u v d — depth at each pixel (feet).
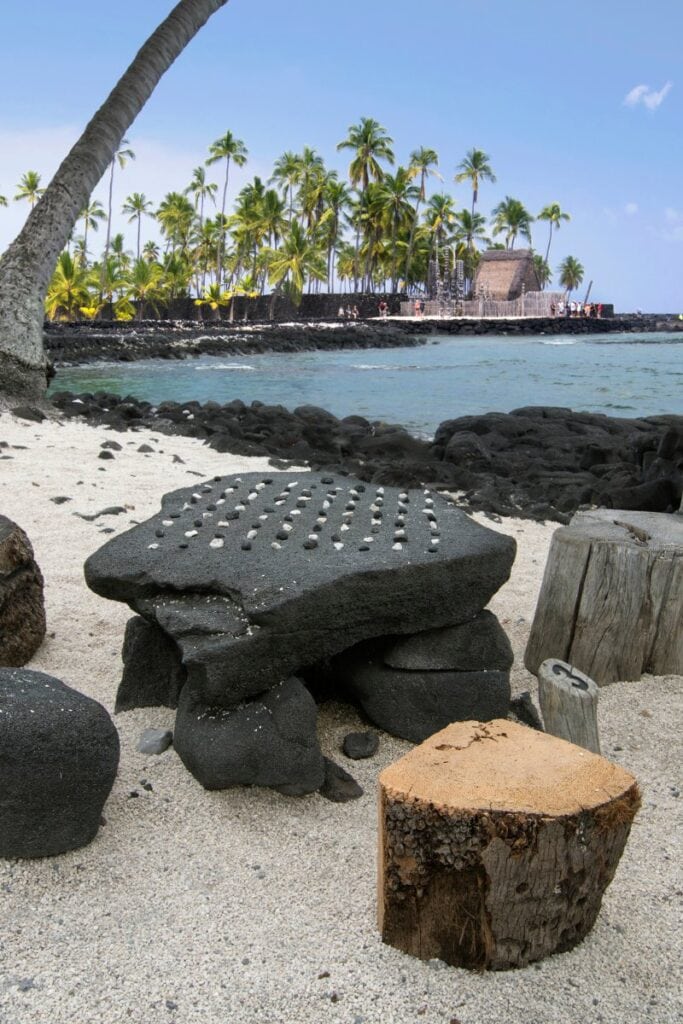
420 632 12.91
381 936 9.08
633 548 14.99
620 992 8.52
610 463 37.11
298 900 9.68
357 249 269.23
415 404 67.31
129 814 11.07
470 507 27.12
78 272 195.00
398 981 8.55
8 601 14.60
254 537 13.78
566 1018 8.18
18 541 14.88
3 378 40.50
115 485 27.40
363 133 252.62
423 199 271.28
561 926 8.78
